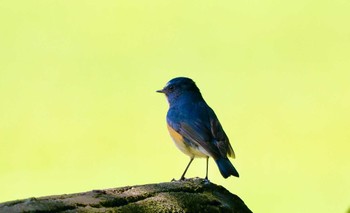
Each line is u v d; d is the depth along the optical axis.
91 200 4.64
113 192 4.83
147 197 4.87
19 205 4.41
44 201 4.50
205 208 5.00
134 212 4.70
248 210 5.35
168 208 4.85
